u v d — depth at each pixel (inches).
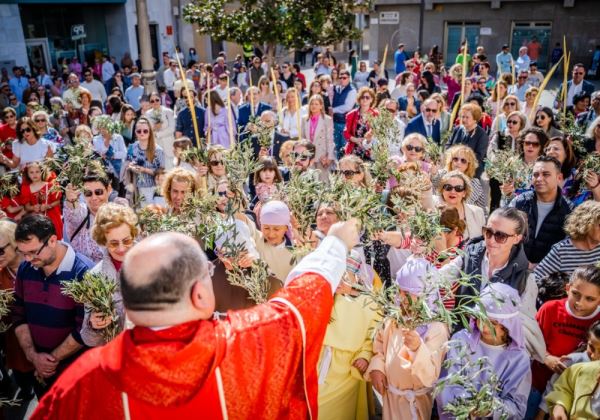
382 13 1000.9
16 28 687.7
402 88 474.6
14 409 169.3
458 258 144.7
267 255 146.6
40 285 134.5
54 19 782.5
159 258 53.6
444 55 989.2
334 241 70.4
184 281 53.6
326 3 481.7
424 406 121.0
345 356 126.1
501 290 115.1
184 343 52.4
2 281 157.4
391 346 120.0
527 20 913.5
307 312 60.7
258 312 59.1
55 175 227.5
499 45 941.2
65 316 134.2
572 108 400.5
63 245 136.5
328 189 111.9
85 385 54.0
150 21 906.7
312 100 314.5
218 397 53.9
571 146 219.8
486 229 136.3
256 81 603.2
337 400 126.6
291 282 63.9
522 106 378.9
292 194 116.3
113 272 134.0
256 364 55.9
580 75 421.4
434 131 296.5
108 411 53.2
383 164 167.3
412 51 1003.9
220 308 126.5
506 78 474.3
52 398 55.4
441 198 191.9
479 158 266.7
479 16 939.3
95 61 779.4
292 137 322.3
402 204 120.0
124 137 349.7
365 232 134.3
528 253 180.2
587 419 107.7
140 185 267.6
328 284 64.1
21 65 697.6
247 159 141.3
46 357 134.0
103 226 131.0
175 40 997.2
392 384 119.5
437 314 93.4
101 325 108.6
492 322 111.2
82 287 106.5
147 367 50.4
